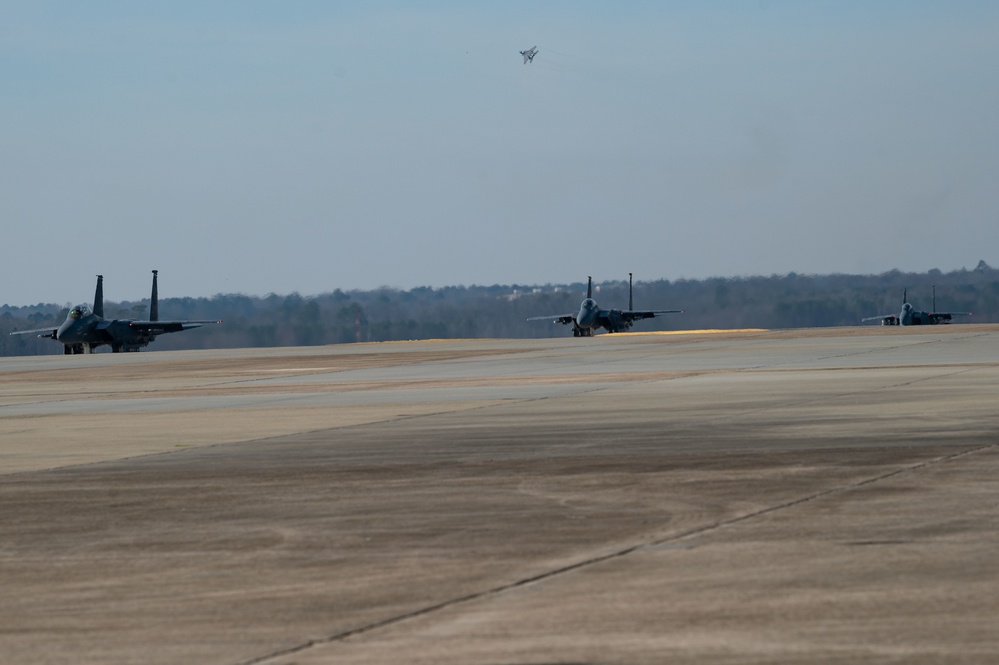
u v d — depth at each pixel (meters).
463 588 20.61
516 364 115.69
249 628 18.55
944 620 17.56
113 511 30.38
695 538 24.11
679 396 64.44
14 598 21.11
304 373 112.12
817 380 74.44
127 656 17.28
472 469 36.16
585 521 26.59
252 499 31.67
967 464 33.53
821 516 26.09
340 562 23.23
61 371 137.88
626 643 16.88
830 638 16.83
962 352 108.69
